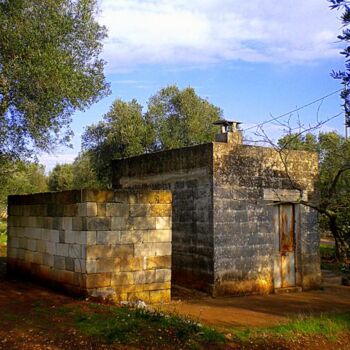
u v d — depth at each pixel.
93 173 29.81
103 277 9.84
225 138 13.30
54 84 10.77
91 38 12.32
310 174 14.05
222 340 7.67
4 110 11.10
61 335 7.41
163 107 27.91
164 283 10.70
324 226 12.22
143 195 10.48
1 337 7.28
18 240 12.64
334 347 8.05
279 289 13.18
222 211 12.27
